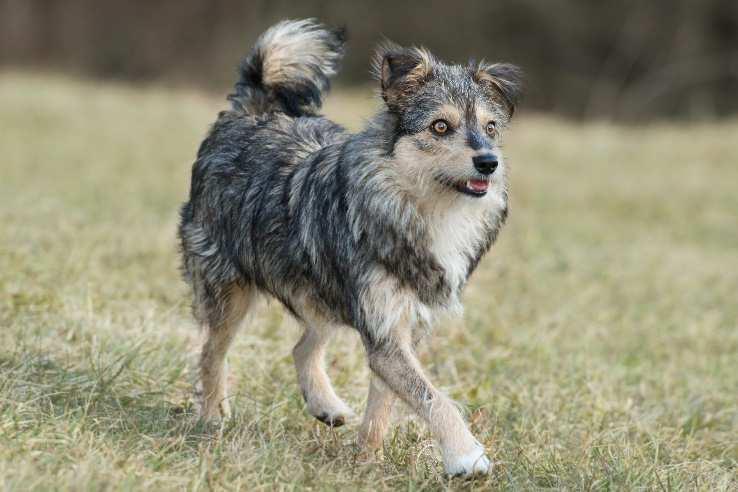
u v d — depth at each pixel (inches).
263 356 429.1
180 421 353.4
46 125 1146.0
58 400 345.4
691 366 513.7
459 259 339.6
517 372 463.2
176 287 514.0
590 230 871.7
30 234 562.6
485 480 323.3
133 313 451.5
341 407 381.1
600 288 655.8
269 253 361.7
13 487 265.4
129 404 358.3
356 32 2033.7
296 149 372.5
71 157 968.9
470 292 580.7
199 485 292.5
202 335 392.8
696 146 1334.9
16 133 1077.1
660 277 709.9
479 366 464.8
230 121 399.9
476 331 513.7
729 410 441.1
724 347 554.9
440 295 337.4
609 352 523.2
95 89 1481.3
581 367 475.2
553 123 1518.2
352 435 371.9
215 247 387.2
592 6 2101.4
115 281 499.8
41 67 1801.2
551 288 636.1
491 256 697.0
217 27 1925.4
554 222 894.4
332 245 338.0
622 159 1263.5
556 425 399.2
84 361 382.6
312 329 382.6
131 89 1568.7
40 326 406.9
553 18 2081.7
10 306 428.8
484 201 337.1
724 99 2058.3
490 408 406.6
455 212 334.6
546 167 1178.0
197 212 395.9
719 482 350.0
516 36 2089.1
